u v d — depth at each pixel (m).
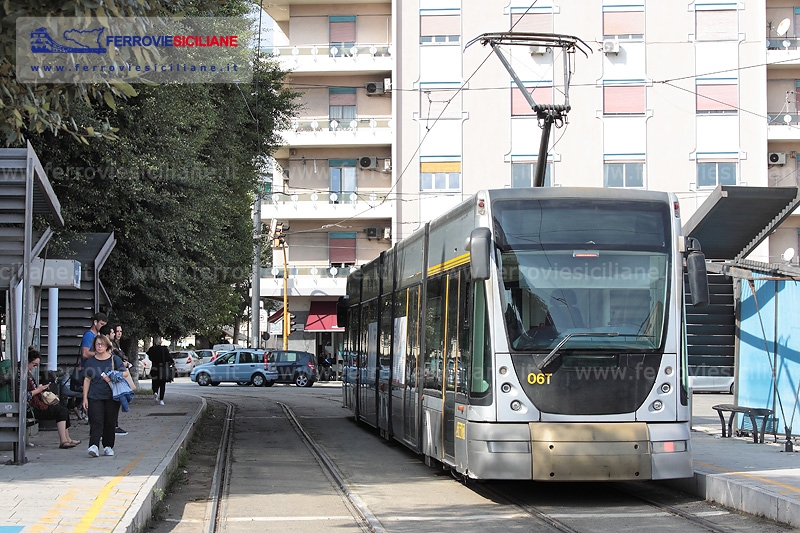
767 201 16.03
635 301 11.33
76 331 22.62
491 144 41.66
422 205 41.97
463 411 11.62
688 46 40.91
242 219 32.06
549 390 10.95
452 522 10.12
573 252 11.38
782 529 9.46
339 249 46.09
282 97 33.16
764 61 40.72
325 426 22.67
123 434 16.62
